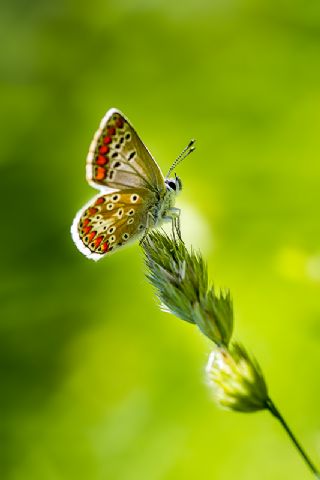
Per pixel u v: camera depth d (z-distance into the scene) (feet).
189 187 0.99
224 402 0.70
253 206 0.98
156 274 0.72
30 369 1.00
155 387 0.96
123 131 0.80
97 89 1.07
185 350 0.96
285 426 0.70
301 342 0.95
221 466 0.93
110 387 0.98
